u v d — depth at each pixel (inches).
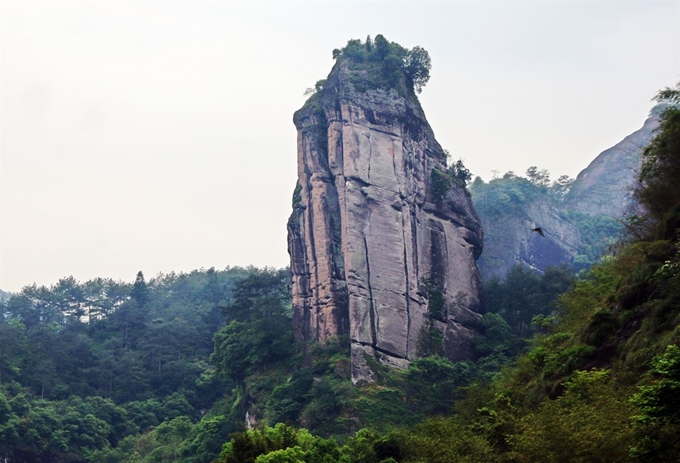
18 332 7066.9
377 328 4667.8
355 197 4931.1
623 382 1616.6
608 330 1913.1
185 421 5743.1
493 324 5113.2
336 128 5132.9
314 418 4237.2
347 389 4370.1
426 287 4970.5
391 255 4864.7
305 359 4758.9
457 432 2315.5
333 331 4776.1
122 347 7440.9
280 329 5029.5
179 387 6752.0
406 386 4419.3
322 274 4916.3
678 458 1214.3
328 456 2564.0
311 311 4933.6
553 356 2073.1
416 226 5059.1
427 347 4790.8
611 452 1352.1
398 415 4222.4
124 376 6820.9
